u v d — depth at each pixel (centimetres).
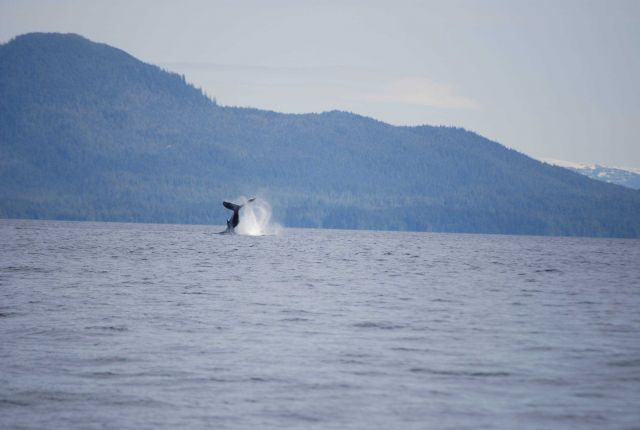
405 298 17238
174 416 7519
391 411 7756
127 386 8525
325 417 7550
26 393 8206
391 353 10462
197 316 13588
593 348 10969
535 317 14200
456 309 15300
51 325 12288
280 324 12838
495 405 7981
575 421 7475
